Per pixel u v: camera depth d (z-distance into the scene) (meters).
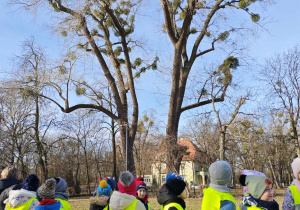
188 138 29.39
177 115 23.53
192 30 24.62
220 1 22.27
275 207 3.56
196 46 23.80
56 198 4.53
